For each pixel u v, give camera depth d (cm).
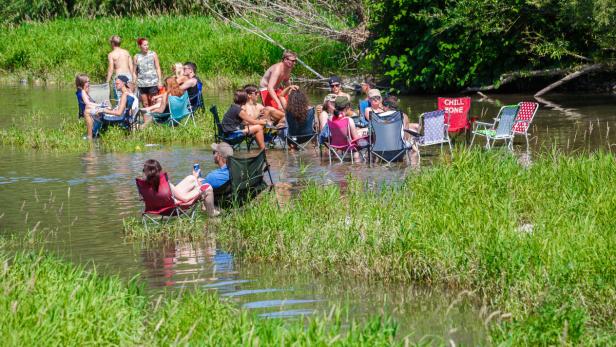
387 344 1127
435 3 4522
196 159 2884
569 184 2006
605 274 1403
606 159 2170
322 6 5519
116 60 3994
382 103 2936
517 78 4566
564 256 1469
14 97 5038
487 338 1295
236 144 3123
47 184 2517
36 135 3322
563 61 4394
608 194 1864
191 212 2094
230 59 5616
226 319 1275
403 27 4647
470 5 4284
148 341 1184
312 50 5428
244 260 1761
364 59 5200
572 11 3969
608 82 4484
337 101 2755
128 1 8138
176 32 6356
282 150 3094
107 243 1886
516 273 1450
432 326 1363
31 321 1170
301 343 1113
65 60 6288
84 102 3428
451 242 1616
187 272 1672
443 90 4747
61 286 1330
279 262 1748
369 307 1460
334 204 2012
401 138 2681
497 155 2322
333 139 2770
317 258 1711
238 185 2098
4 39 6794
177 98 3503
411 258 1630
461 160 2238
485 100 4275
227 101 4491
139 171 2686
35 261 1481
